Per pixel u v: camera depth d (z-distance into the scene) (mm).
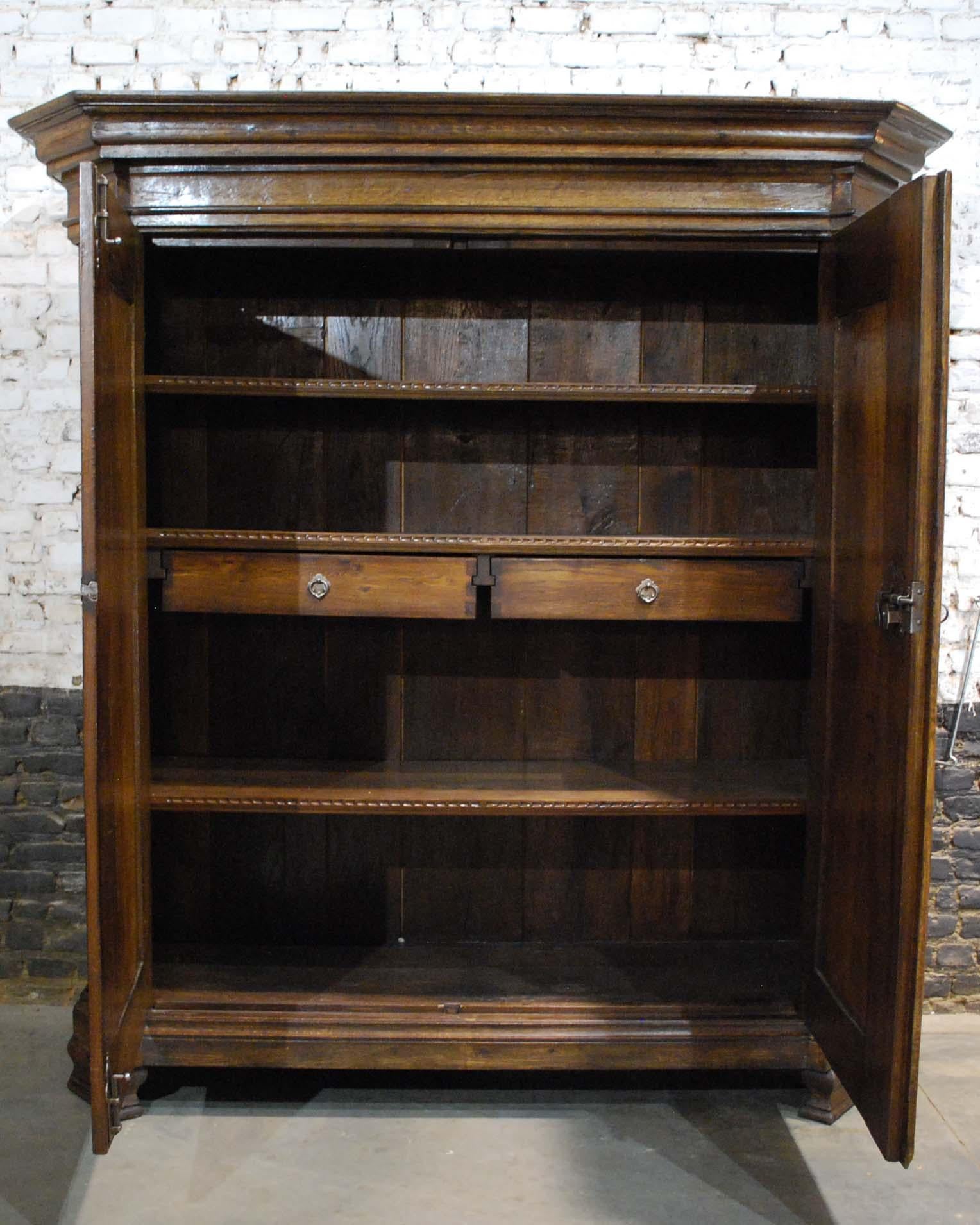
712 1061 2430
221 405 2775
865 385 2129
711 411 2799
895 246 1953
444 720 2834
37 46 2836
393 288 2760
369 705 2828
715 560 2512
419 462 2797
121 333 2188
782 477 2805
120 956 2178
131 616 2301
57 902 2959
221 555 2463
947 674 2959
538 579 2496
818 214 2330
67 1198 2125
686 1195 2164
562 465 2803
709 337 2775
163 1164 2246
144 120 2271
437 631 2820
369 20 2834
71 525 2916
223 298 2758
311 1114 2453
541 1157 2291
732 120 2248
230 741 2834
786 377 2781
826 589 2363
